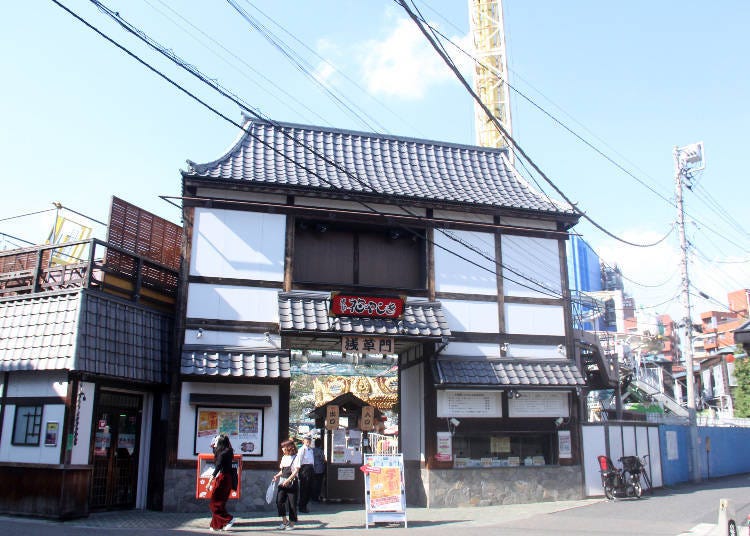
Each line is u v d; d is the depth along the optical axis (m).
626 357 35.59
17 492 12.93
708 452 27.19
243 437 15.05
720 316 65.56
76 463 12.85
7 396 13.77
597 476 17.88
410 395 18.36
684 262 25.30
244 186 16.14
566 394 17.83
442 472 16.25
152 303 15.93
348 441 18.55
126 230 15.80
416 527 12.62
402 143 19.94
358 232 17.61
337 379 29.06
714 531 11.90
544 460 17.59
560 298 18.42
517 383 16.62
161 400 15.41
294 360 27.62
